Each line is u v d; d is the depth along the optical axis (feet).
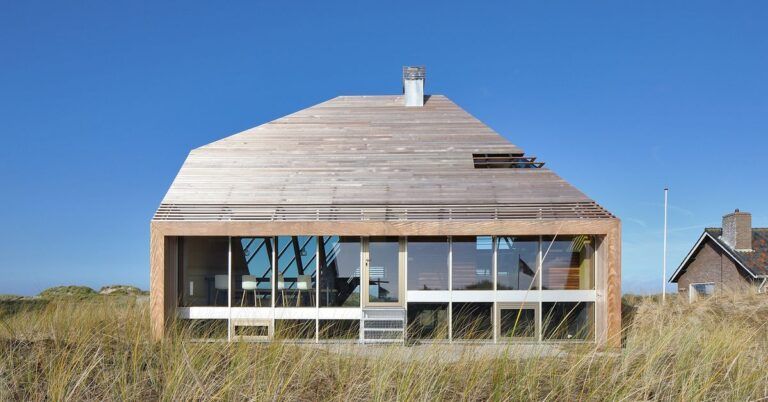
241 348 26.11
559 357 26.27
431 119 54.19
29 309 44.24
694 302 53.62
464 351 25.95
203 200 43.96
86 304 41.60
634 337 29.25
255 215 42.45
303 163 48.11
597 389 21.72
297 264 42.47
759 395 22.13
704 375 23.38
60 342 28.14
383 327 41.47
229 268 42.11
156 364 25.49
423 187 45.21
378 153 49.24
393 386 22.82
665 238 78.38
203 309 41.91
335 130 52.31
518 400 21.50
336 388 22.84
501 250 42.39
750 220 82.84
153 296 40.34
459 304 42.06
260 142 50.60
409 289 42.14
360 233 41.24
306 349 27.43
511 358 25.55
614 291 39.93
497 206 42.83
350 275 42.39
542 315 42.06
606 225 40.57
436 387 22.68
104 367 24.25
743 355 25.68
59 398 20.29
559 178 46.09
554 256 42.37
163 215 42.06
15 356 25.00
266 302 42.29
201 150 49.67
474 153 49.16
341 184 45.62
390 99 58.29
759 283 77.25
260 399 20.81
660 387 22.54
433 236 42.34
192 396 21.03
